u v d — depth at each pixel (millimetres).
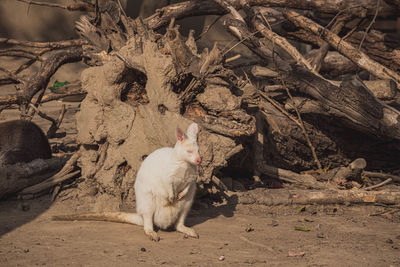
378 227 4711
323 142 5809
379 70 5656
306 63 5672
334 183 5527
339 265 4098
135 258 4145
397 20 13312
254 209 5039
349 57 5797
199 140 4926
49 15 12867
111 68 5039
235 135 4934
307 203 5113
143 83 5211
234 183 5367
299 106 5617
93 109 5164
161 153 4484
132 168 5035
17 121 5602
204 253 4227
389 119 5301
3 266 4035
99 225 4637
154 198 4445
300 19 6102
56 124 6074
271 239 4449
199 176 4926
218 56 5051
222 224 4711
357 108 5359
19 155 5348
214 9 6461
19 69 6410
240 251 4266
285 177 5496
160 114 4977
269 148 5688
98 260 4113
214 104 5004
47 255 4168
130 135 5039
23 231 4520
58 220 4715
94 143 5172
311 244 4379
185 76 5023
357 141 5863
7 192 5070
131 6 12641
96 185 5164
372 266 4090
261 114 5617
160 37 5262
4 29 12688
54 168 5328
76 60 5863
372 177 5738
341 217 4914
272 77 5625
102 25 5746
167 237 4457
